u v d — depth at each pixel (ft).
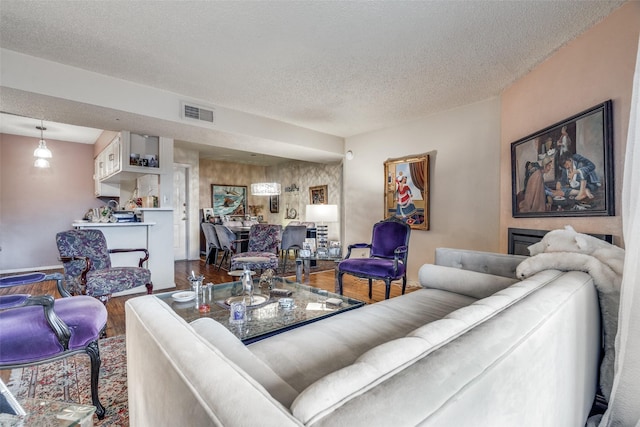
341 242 19.47
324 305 7.00
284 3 6.12
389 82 9.76
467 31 7.01
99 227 11.39
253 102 11.56
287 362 4.15
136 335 2.90
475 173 11.48
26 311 5.16
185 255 21.34
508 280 6.39
